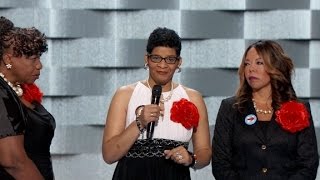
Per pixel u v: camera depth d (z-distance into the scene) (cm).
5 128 744
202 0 1320
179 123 931
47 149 838
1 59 802
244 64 984
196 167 948
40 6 1314
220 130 978
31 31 812
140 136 923
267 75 961
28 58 805
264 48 961
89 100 1332
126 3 1313
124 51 1323
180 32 1320
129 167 927
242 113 968
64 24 1315
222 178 952
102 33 1322
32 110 819
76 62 1323
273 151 945
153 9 1319
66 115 1332
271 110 971
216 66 1330
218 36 1327
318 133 1337
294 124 942
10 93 771
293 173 950
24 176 755
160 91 912
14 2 1309
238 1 1321
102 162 1345
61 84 1323
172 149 909
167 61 920
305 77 1336
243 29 1327
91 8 1314
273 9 1324
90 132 1340
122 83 1330
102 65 1323
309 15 1325
